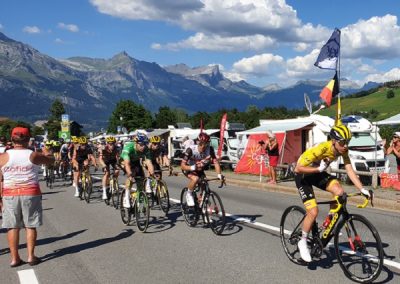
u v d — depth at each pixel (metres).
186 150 7.83
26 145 5.82
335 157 5.11
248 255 6.09
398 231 7.52
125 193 8.53
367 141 16.45
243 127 29.75
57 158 20.48
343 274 5.13
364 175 13.44
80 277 5.33
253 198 12.41
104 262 5.95
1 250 6.89
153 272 5.42
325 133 17.75
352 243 5.00
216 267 5.56
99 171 25.11
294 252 5.84
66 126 51.41
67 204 12.15
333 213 5.16
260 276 5.14
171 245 6.79
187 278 5.15
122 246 6.82
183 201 8.52
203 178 7.90
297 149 18.44
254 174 19.52
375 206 10.55
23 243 7.35
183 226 8.29
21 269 5.74
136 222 8.08
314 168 5.12
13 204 5.72
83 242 7.21
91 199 13.08
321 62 15.90
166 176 21.86
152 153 10.08
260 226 8.12
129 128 93.94
